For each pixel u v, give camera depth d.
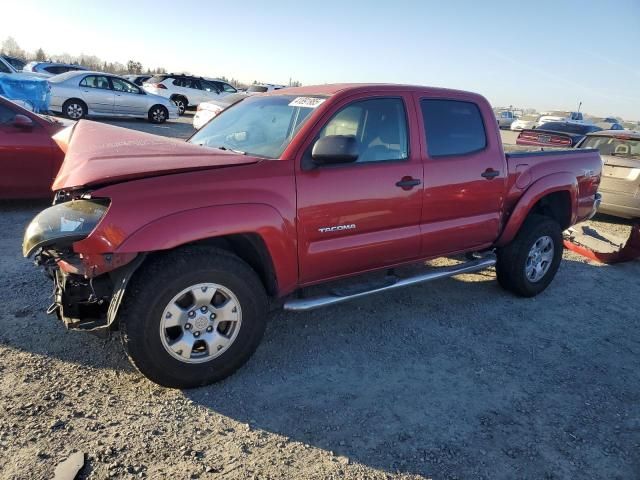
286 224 3.34
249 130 3.96
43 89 12.55
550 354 4.07
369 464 2.73
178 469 2.58
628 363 4.02
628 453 2.95
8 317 3.92
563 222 5.53
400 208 3.93
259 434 2.90
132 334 2.95
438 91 4.29
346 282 4.49
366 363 3.73
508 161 4.74
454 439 2.97
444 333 4.29
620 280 6.02
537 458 2.86
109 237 2.81
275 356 3.74
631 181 8.18
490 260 4.85
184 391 3.23
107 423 2.87
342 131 3.67
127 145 3.44
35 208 7.20
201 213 3.00
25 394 3.04
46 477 2.44
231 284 3.17
